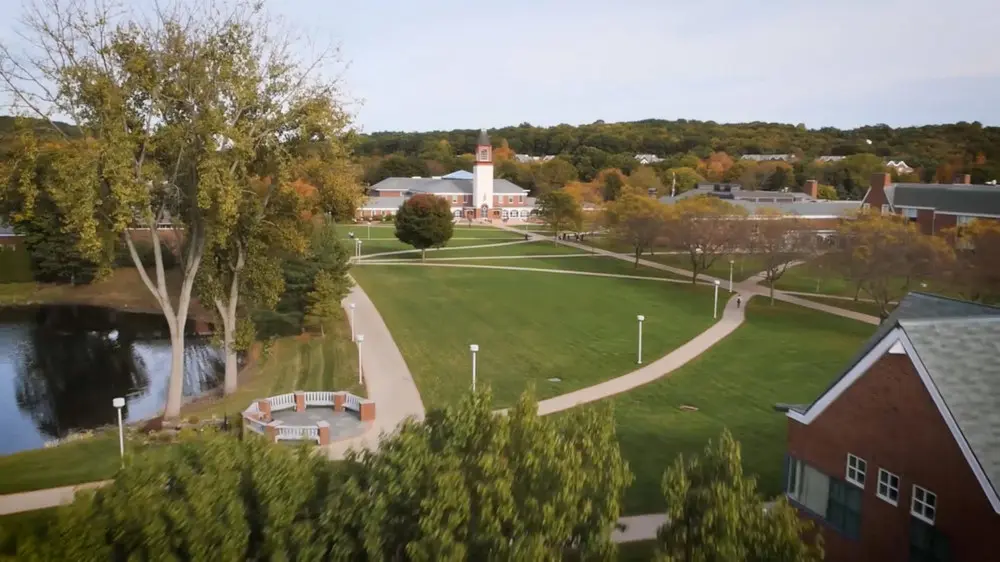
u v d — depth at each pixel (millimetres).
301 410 39500
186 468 14938
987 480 17000
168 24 34875
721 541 14086
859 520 21016
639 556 23516
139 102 35562
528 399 16594
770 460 32062
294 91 38438
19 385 49469
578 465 15562
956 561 17938
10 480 29734
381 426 36719
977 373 18859
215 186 33719
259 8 51250
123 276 81938
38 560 13602
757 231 76625
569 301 71688
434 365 48031
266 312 55938
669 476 15086
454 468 15156
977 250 61719
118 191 32625
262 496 15141
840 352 51688
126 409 44438
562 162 194375
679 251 100438
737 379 45062
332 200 41656
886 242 61812
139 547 13922
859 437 20938
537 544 13562
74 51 33406
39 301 76062
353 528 14969
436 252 109938
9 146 38656
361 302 69562
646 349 52656
